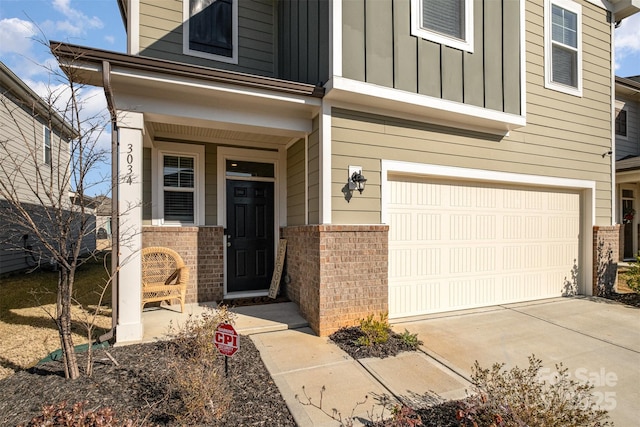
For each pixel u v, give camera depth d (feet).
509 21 17.15
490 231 18.54
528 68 19.13
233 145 19.27
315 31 14.82
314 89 13.57
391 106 14.83
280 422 7.90
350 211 14.33
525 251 19.67
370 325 12.98
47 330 14.07
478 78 16.17
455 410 8.39
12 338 13.15
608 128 22.20
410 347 12.45
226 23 18.86
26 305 18.22
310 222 15.34
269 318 15.16
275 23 19.99
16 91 27.78
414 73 14.71
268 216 20.39
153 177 17.75
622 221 34.14
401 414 7.47
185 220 18.51
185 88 12.75
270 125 14.60
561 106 20.25
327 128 14.03
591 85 21.53
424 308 16.79
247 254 19.90
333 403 8.73
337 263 13.71
